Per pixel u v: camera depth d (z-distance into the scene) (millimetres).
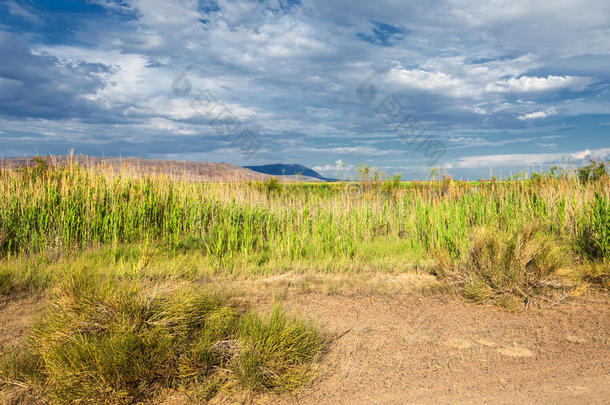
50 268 6438
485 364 3621
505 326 4609
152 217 9938
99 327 3570
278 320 3742
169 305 3807
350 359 3699
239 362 3316
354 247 8797
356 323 4645
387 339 4188
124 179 10539
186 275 6227
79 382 2906
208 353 3367
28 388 3039
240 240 8977
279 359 3307
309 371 3412
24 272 6191
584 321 4719
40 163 10477
